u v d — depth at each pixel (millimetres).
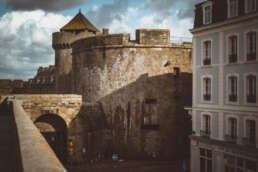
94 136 32312
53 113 29141
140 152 32156
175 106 32938
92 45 34938
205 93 23469
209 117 22859
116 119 33312
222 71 21438
